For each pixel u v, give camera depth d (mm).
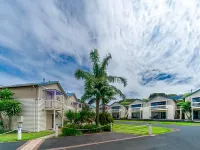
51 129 17531
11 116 15625
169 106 39406
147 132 13109
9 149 7512
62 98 20828
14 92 16484
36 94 16047
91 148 7543
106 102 16234
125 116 52688
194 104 32500
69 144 8445
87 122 14633
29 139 10070
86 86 14867
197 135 11539
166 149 7355
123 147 7719
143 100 48688
